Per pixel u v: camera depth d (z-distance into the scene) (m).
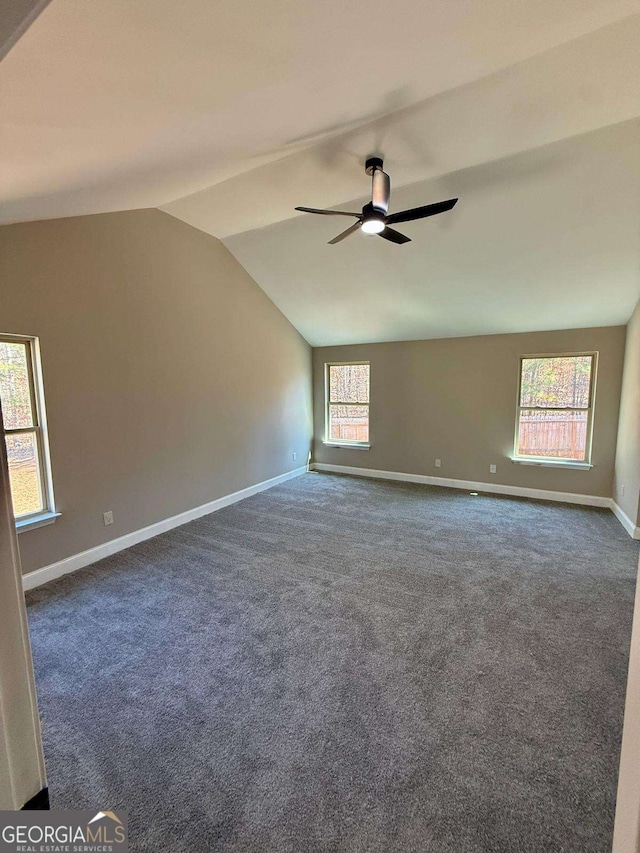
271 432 5.77
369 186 3.15
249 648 2.30
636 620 0.71
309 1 0.94
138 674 2.11
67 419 3.20
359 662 2.18
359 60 1.37
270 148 2.31
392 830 1.35
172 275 4.07
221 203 3.56
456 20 1.24
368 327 5.74
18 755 0.77
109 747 1.68
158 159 1.96
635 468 3.93
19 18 0.77
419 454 6.00
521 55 1.70
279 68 1.27
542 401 5.16
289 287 5.26
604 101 2.14
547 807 1.42
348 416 6.60
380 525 4.29
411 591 2.92
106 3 0.75
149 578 3.14
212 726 1.78
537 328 5.00
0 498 0.71
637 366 3.96
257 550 3.66
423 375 5.84
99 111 1.23
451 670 2.11
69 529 3.25
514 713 1.83
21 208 2.24
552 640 2.35
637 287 3.92
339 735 1.73
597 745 1.67
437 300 4.81
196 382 4.43
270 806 1.43
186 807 1.43
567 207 3.18
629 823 0.65
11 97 1.03
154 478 3.98
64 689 2.01
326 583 3.05
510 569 3.26
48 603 2.79
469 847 1.30
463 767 1.57
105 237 3.42
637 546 3.70
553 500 5.12
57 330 3.10
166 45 0.96
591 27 1.53
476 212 3.42
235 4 0.87
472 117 2.24
